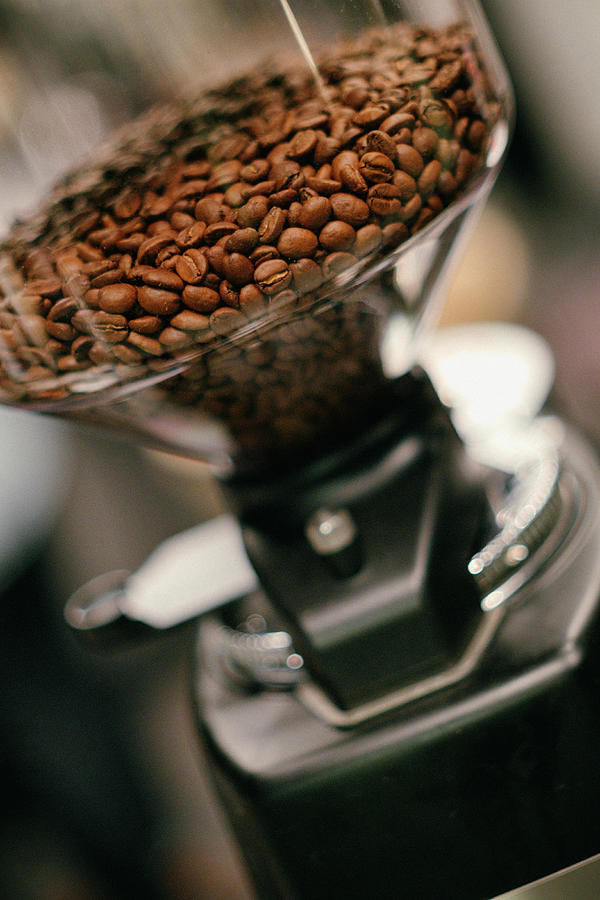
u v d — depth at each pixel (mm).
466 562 542
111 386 498
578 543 562
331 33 481
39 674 1422
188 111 495
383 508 537
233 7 486
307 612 532
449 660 531
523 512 572
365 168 467
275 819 534
